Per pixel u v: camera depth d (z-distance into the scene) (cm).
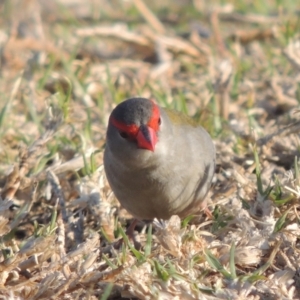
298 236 934
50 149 1246
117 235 1039
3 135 1347
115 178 1007
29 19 2003
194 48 1686
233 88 1457
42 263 940
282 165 1182
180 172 983
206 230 1027
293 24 1694
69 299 873
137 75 1614
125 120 941
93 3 2083
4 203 1041
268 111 1398
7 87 1580
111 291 869
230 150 1205
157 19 1950
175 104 1391
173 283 835
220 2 1955
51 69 1577
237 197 1070
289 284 863
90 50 1797
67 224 1059
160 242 913
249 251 897
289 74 1517
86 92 1488
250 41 1727
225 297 825
